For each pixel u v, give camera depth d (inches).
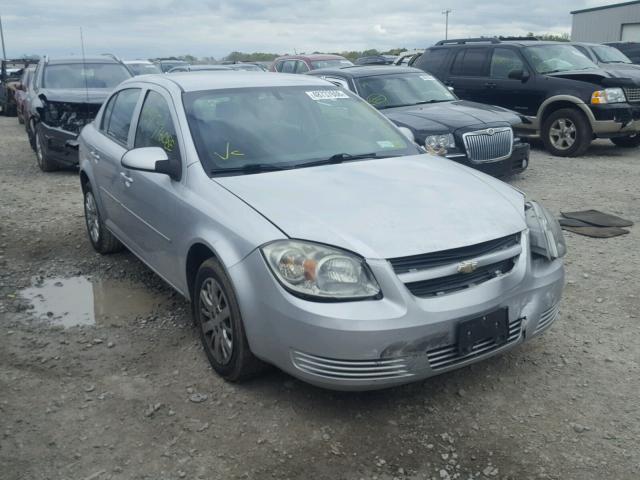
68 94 403.5
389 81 380.2
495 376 150.5
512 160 336.2
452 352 129.1
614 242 247.6
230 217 141.3
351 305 122.3
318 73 405.1
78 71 443.8
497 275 135.6
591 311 185.0
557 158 438.0
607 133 426.9
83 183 248.4
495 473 117.8
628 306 187.9
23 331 179.9
